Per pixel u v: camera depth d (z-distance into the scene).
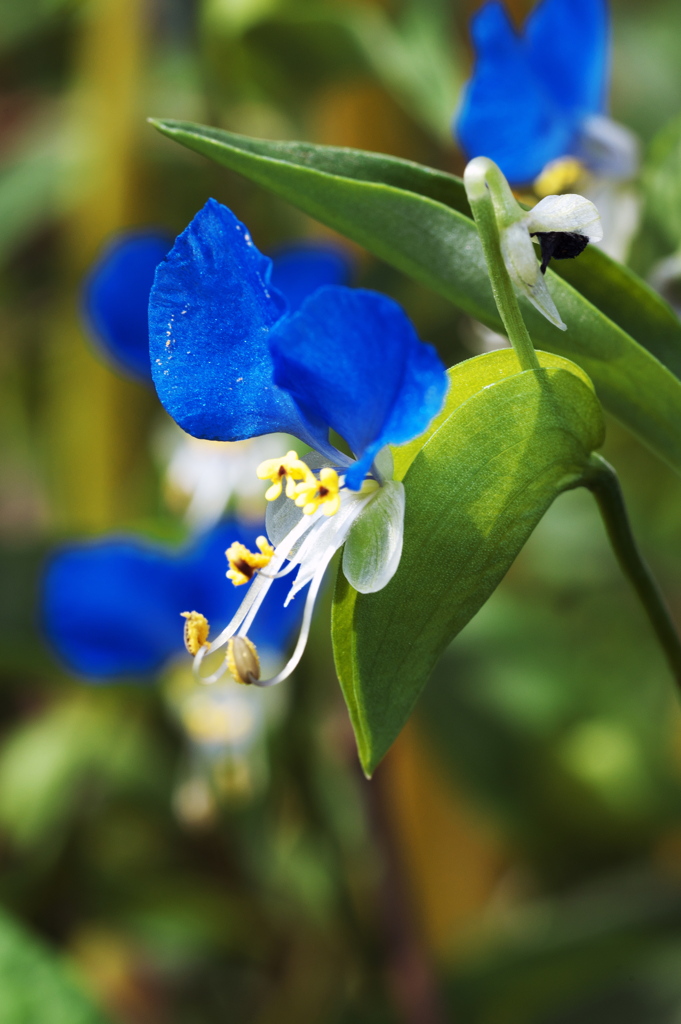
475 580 0.14
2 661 0.24
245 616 0.14
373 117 0.23
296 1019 0.24
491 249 0.14
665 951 0.22
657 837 0.24
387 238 0.15
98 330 0.23
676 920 0.22
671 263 0.17
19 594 0.23
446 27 0.23
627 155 0.18
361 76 0.22
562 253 0.14
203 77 0.23
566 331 0.14
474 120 0.18
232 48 0.22
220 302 0.14
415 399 0.14
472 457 0.14
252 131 0.24
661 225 0.17
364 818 0.22
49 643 0.23
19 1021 0.18
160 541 0.23
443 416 0.14
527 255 0.14
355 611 0.14
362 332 0.13
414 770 0.23
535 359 0.14
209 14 0.22
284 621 0.22
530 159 0.18
